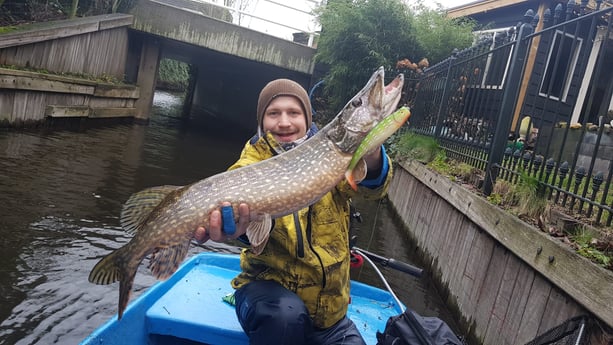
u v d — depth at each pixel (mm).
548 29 4520
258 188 2148
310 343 2479
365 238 7188
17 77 8781
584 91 11156
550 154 8062
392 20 13922
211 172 9609
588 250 2910
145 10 13805
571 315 2773
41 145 8680
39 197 5871
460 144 7016
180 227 2127
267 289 2338
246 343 2850
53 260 4414
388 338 2510
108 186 6973
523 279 3443
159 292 3281
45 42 9914
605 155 6770
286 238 2332
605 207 3230
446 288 5059
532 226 3516
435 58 14164
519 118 4875
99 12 13383
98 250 4801
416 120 10891
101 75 12812
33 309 3633
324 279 2385
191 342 3006
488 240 4258
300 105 2674
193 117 22562
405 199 8727
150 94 15078
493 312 3732
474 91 6840
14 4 10656
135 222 2256
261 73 19891
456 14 15484
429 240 6254
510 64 5129
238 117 24516
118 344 2676
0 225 4844
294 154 2248
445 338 2398
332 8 14461
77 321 3605
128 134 12391
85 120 11859
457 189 5434
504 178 4820
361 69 14016
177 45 15891
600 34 10352
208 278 3707
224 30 14289
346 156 2246
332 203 2531
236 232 2189
